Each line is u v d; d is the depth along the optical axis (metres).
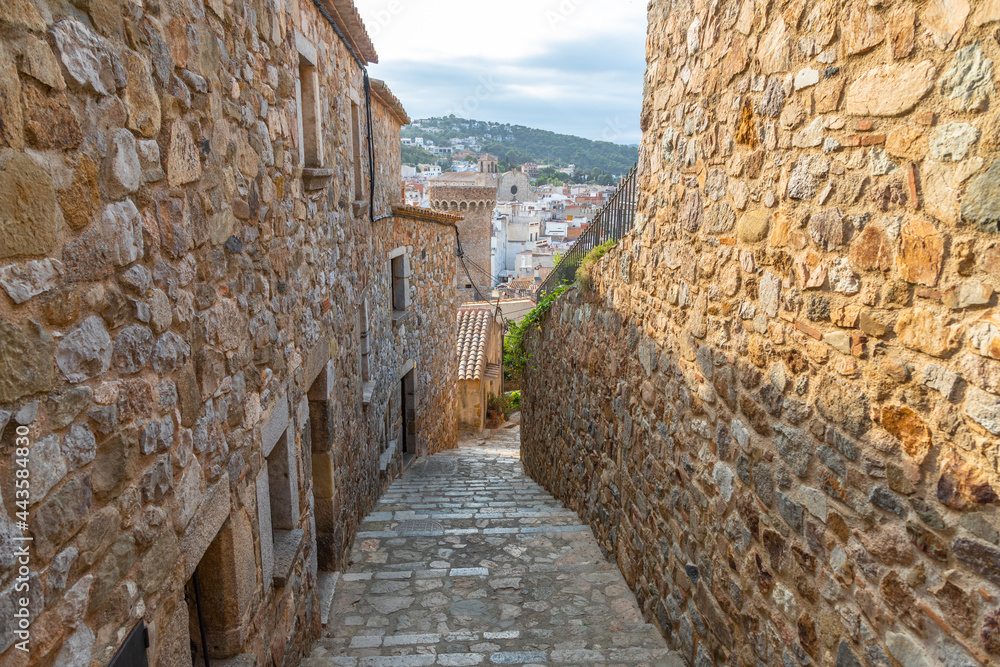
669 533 3.85
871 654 1.99
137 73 1.69
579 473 6.51
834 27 2.13
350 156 5.71
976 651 1.59
